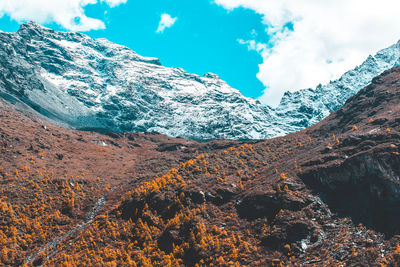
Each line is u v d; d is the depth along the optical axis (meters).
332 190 82.25
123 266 74.81
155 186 99.56
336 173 82.88
